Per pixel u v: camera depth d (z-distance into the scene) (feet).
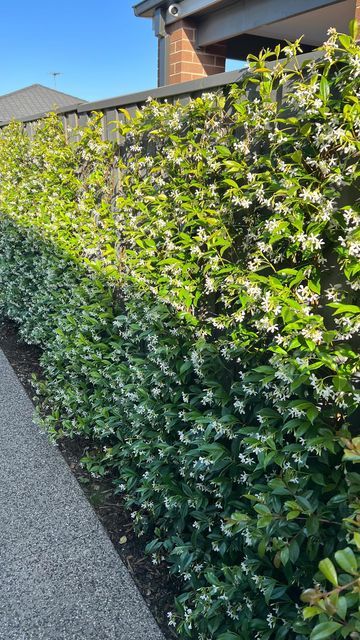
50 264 11.97
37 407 11.11
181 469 6.85
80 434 10.34
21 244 14.71
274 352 5.24
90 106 10.43
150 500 7.78
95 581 6.90
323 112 4.85
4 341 16.15
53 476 9.25
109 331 9.48
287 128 5.46
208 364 6.54
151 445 7.74
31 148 13.69
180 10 16.57
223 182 6.33
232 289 6.16
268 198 5.59
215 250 6.44
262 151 5.88
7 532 7.76
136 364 8.07
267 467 5.70
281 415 5.25
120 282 9.34
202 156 6.61
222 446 6.00
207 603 5.77
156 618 6.38
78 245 10.75
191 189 7.16
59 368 11.30
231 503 6.00
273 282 5.31
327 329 5.33
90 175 10.33
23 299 14.49
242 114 5.79
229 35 16.21
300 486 4.76
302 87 4.91
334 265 5.17
